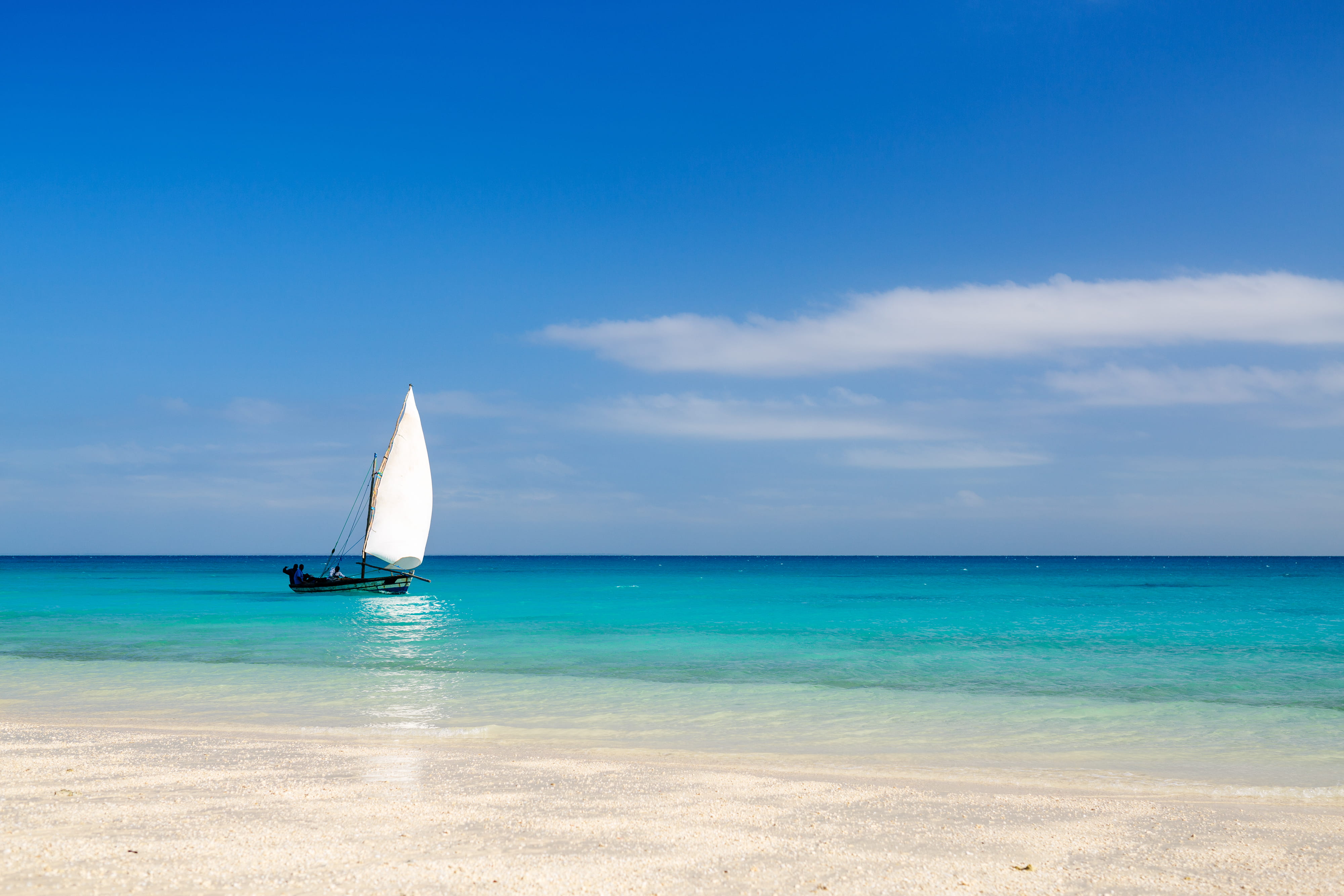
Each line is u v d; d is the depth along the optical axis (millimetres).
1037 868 7883
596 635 34531
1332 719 16766
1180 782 11688
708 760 12852
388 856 7672
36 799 9508
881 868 7762
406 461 64312
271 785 10391
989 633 35656
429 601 58938
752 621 42438
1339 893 7320
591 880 7191
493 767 11781
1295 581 98188
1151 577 117375
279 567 168625
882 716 16938
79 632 35312
